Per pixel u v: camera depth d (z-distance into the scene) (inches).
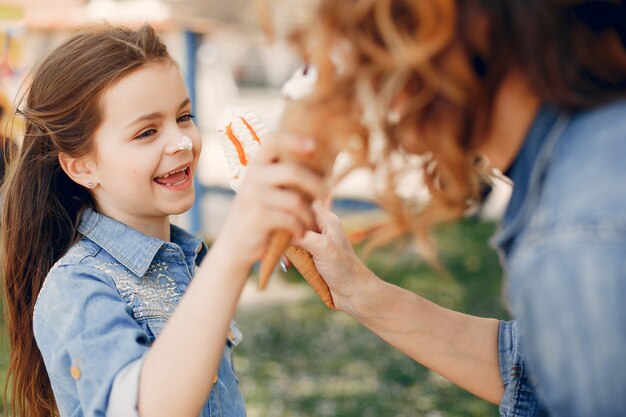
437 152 32.2
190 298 38.9
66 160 55.5
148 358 40.8
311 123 33.1
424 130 32.0
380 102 30.7
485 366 52.2
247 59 593.0
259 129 53.4
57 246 57.7
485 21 30.8
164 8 226.4
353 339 181.5
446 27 30.0
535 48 30.5
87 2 258.2
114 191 55.1
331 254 51.4
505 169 35.4
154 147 54.2
